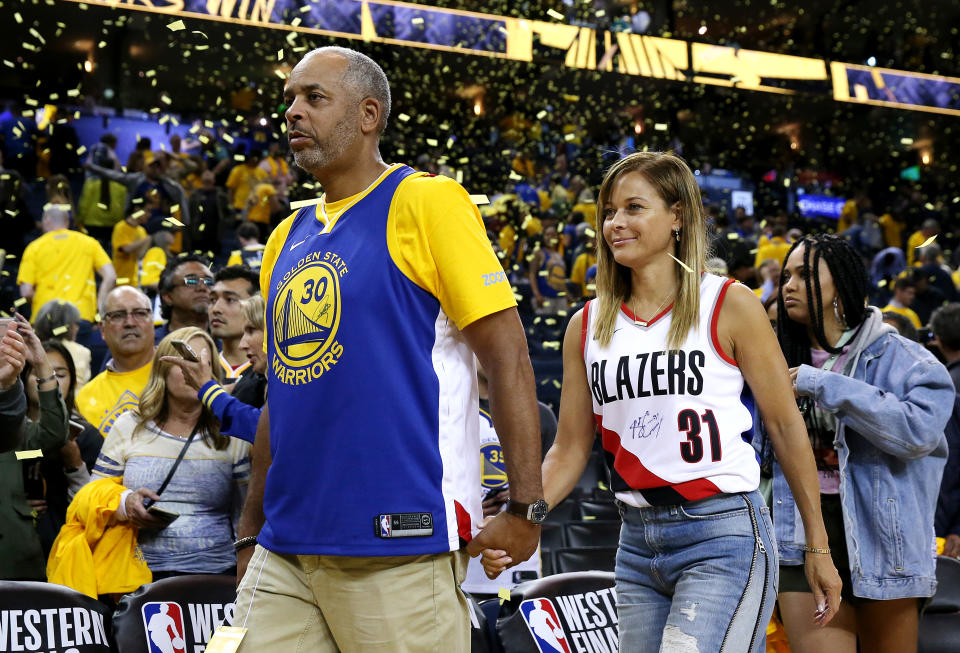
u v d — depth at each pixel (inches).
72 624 95.3
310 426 66.3
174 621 99.3
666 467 76.0
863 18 655.1
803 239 103.2
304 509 66.3
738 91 634.2
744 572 73.0
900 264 418.6
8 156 446.9
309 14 469.7
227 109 566.6
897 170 688.4
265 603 68.9
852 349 100.9
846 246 100.9
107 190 379.6
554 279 367.9
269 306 71.6
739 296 76.7
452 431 67.1
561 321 339.9
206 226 368.5
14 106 515.8
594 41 540.4
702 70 565.0
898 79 605.3
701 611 72.1
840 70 590.9
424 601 65.1
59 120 468.1
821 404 94.7
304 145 69.6
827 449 98.8
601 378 80.0
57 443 114.2
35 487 119.9
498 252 386.6
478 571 128.8
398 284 66.7
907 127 672.4
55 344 133.5
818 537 77.9
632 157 81.4
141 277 289.4
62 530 113.3
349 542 64.2
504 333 66.9
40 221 407.2
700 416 75.9
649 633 77.6
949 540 143.8
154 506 111.7
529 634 109.1
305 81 69.8
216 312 149.9
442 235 66.5
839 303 101.0
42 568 112.9
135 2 441.1
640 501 77.2
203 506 116.0
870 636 98.3
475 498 68.4
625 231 78.7
